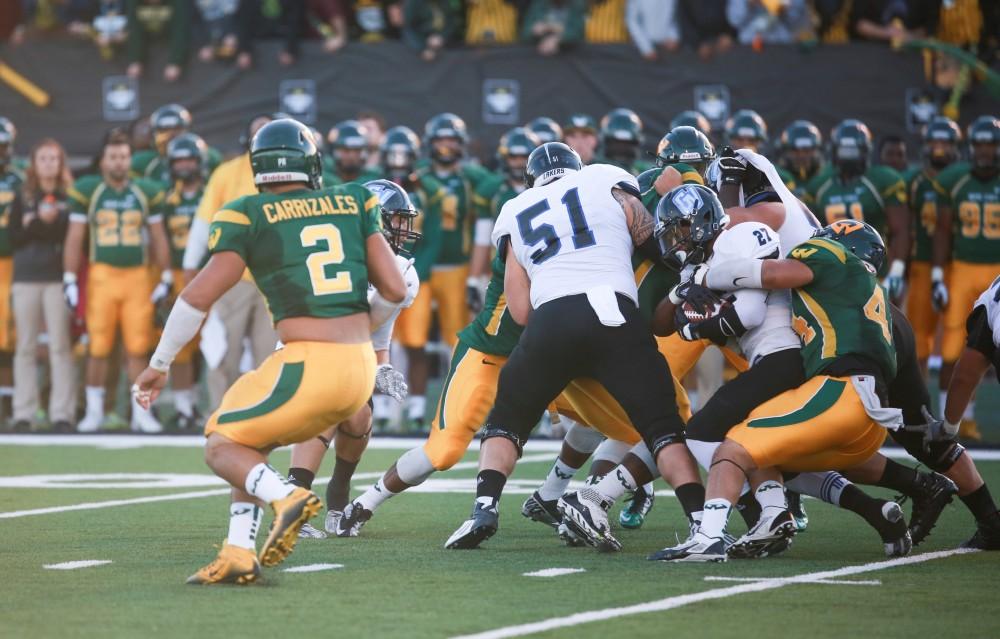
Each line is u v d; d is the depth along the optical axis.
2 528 23.73
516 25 51.31
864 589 18.00
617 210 21.28
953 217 39.12
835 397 19.56
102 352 41.31
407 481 22.91
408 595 17.52
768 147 49.53
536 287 20.95
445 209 41.09
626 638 15.12
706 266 20.72
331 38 50.72
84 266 42.34
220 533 23.19
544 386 20.84
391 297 18.89
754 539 20.23
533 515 23.81
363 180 39.19
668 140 24.16
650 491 24.17
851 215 38.16
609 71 50.06
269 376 17.98
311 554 20.98
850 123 38.12
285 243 18.31
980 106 49.31
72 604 16.97
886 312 20.44
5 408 44.22
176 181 41.19
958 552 21.33
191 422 42.44
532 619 16.06
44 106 51.34
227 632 15.39
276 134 18.77
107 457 35.16
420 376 41.31
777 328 20.36
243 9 50.44
